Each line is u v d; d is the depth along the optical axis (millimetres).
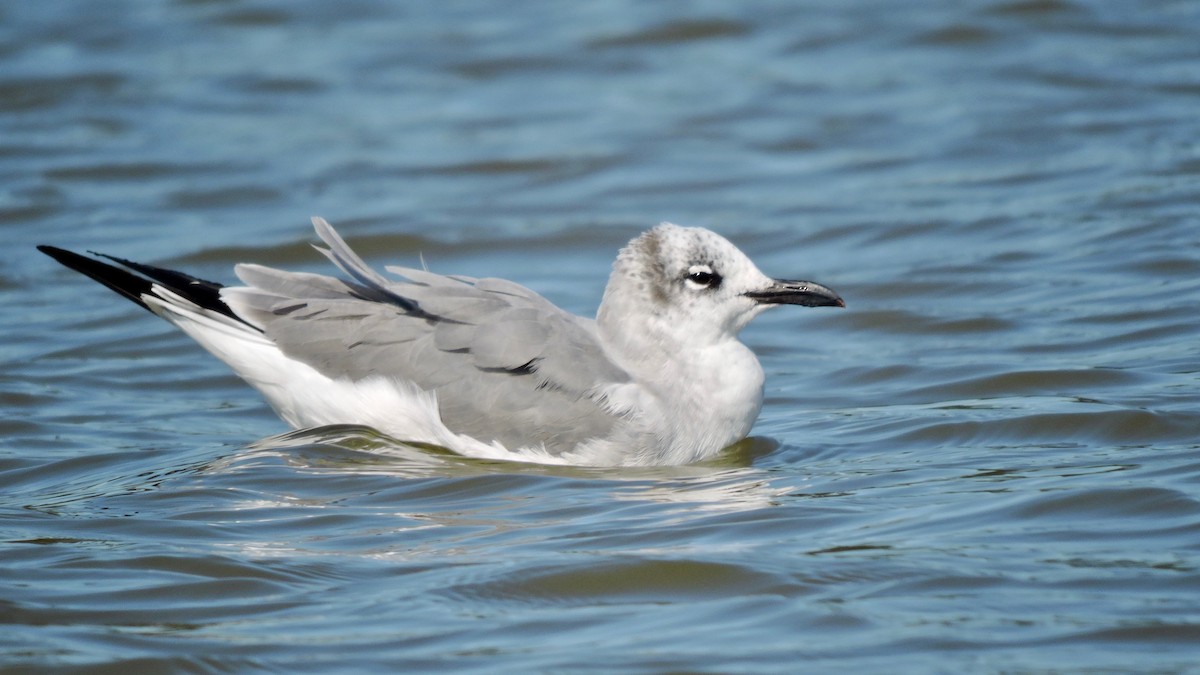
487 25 30844
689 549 10148
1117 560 9594
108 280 13383
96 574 9883
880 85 27016
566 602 9383
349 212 22109
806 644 8562
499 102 27031
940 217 20844
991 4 30344
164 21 31094
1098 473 11492
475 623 9023
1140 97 25422
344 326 13133
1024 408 13523
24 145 24703
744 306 13148
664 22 30016
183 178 23562
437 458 12906
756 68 28141
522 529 10766
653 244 13266
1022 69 27219
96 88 27516
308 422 13516
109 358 16656
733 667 8297
